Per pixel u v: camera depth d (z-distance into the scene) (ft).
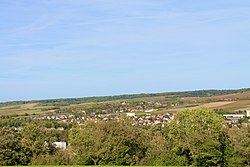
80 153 327.67
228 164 303.68
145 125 479.82
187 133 301.43
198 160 302.04
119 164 321.93
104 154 323.16
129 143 328.90
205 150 297.53
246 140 303.07
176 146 305.53
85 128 338.75
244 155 303.89
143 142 333.83
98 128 331.36
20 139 363.35
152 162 322.96
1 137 351.05
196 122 304.30
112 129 328.90
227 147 306.35
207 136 298.35
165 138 334.44
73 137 342.85
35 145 366.63
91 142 325.83
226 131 310.65
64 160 340.39
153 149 329.52
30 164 347.36
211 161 299.17
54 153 364.58
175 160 313.12
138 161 325.83
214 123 302.04
